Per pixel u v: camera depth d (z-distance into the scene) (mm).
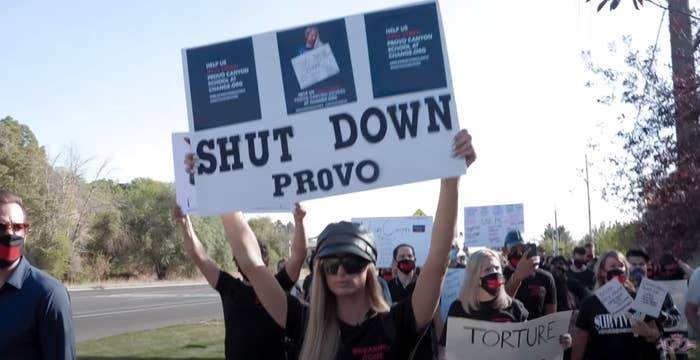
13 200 3635
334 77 3258
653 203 6793
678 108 6887
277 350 4805
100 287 46875
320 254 2979
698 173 6461
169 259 61531
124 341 14500
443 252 2979
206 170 3307
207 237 61062
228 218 3363
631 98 7539
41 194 48625
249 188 3281
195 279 62781
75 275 51594
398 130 3184
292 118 3275
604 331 5316
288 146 3268
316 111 3266
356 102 3234
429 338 3186
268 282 3295
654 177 7000
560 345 4762
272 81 3307
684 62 6941
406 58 3213
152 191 62531
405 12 3234
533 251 5973
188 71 3340
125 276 58438
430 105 3168
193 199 4691
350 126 3229
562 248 42500
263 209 3326
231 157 3307
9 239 3529
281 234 62344
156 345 13805
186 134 4676
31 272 3648
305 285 7355
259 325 4777
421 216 10172
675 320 5820
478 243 11539
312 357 2957
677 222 6449
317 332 2973
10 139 48812
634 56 7715
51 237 48656
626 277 5852
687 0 6934
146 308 26438
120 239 58125
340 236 2988
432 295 2965
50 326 3570
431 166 3139
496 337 4590
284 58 3305
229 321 4875
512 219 11391
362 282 2992
